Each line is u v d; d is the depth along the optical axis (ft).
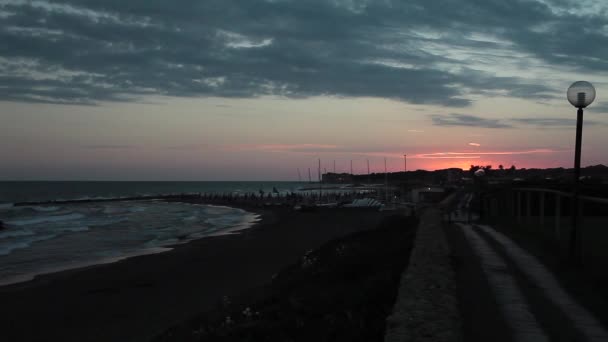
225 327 25.30
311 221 186.19
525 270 25.63
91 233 150.82
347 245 57.41
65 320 50.93
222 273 74.23
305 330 21.88
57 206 333.62
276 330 22.48
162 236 141.90
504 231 42.83
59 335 45.85
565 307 18.88
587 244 30.99
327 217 204.13
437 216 50.72
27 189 622.95
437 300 17.35
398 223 67.15
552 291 21.27
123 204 374.63
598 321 17.21
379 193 355.15
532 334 15.96
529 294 20.88
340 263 37.99
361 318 21.07
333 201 335.26
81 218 217.15
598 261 25.82
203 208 328.90
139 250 109.50
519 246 33.83
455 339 13.66
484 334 16.02
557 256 28.78
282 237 128.98
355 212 229.45
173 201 435.12
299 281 38.01
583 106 26.40
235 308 33.81
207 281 67.97
